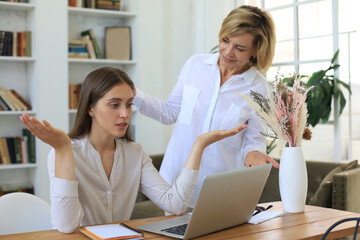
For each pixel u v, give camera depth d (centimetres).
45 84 493
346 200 309
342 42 444
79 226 181
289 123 208
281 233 176
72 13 532
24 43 493
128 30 550
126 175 208
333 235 179
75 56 520
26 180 522
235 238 170
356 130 443
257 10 238
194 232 168
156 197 209
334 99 450
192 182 202
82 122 198
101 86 188
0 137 506
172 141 268
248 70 252
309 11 468
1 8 496
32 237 168
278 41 501
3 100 486
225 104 252
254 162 218
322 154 464
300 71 480
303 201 212
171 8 585
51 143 170
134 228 182
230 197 174
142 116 556
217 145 251
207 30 568
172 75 590
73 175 175
